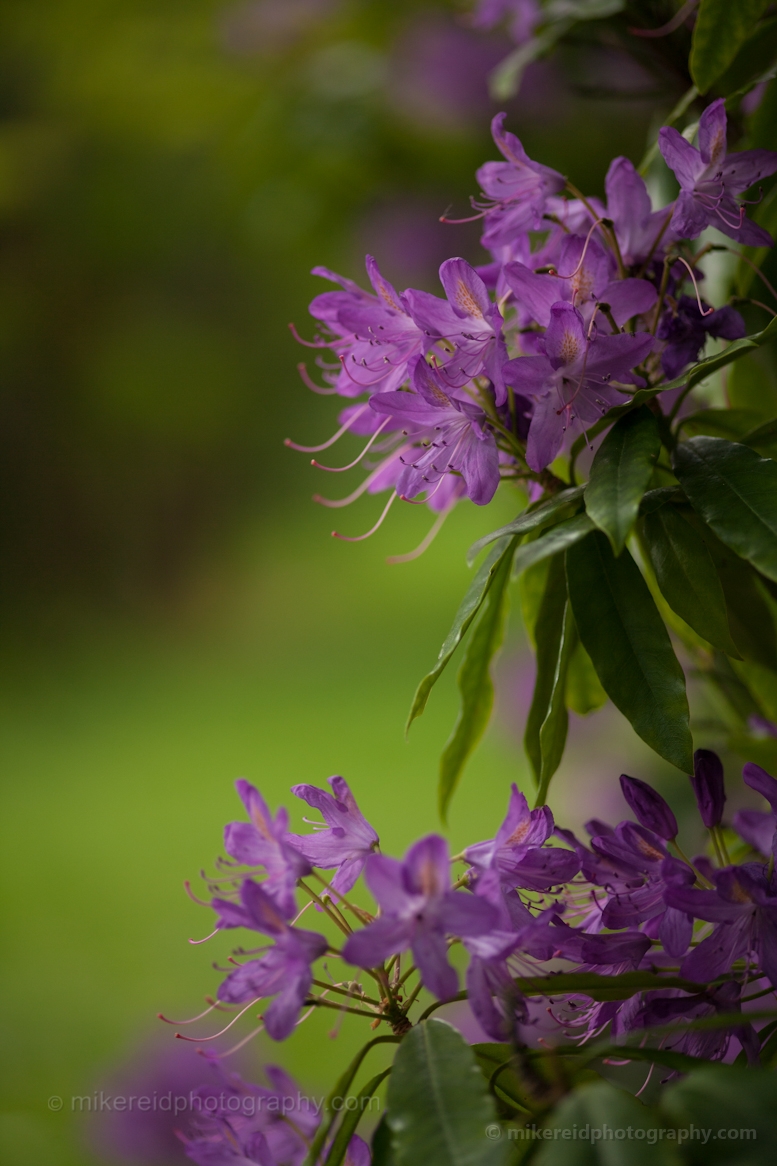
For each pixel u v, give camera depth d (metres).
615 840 1.12
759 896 1.07
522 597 1.25
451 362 1.13
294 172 2.35
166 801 5.00
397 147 2.29
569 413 1.12
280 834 1.07
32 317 4.58
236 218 2.81
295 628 8.01
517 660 2.91
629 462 1.11
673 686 1.14
